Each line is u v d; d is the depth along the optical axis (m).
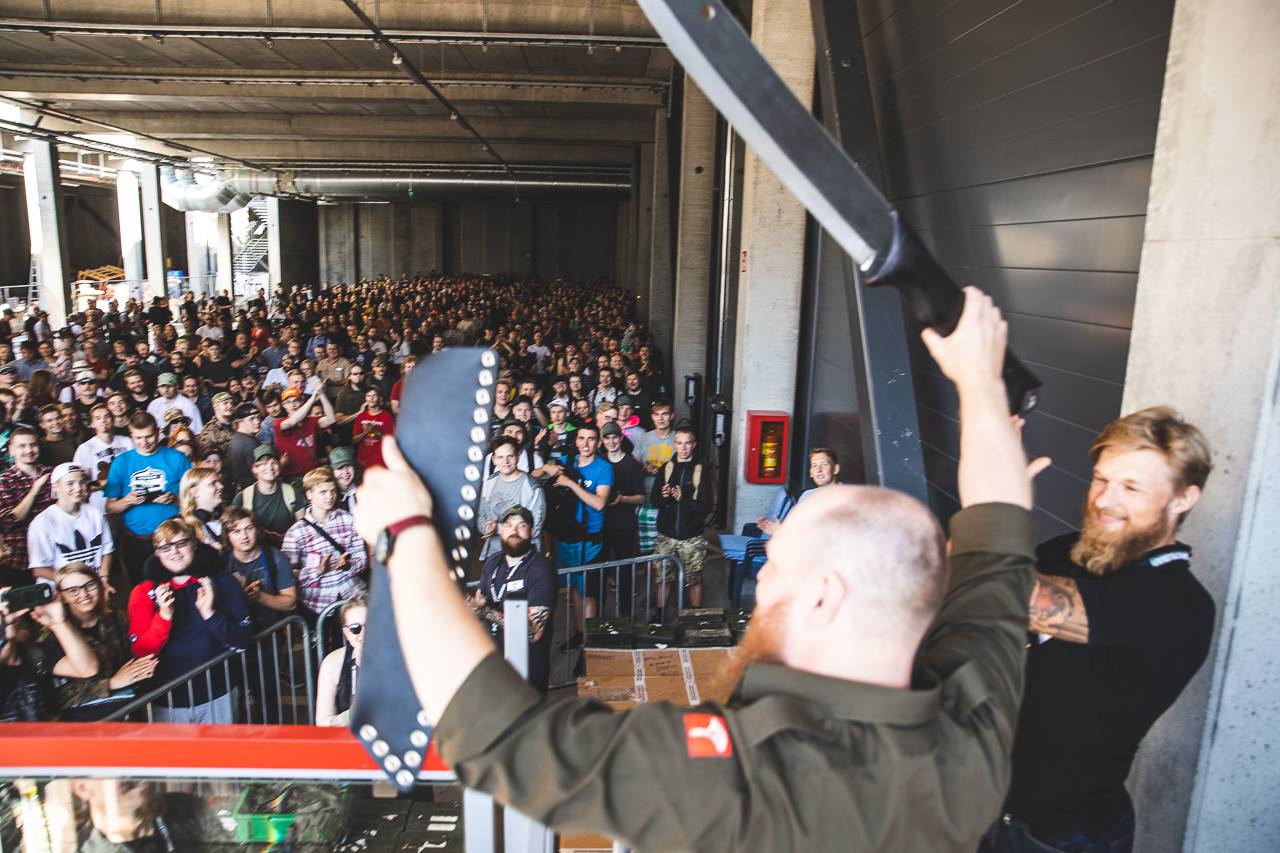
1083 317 2.89
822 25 4.71
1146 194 2.54
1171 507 1.61
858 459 5.86
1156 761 2.28
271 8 12.01
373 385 9.84
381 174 34.62
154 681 4.14
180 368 12.09
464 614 0.73
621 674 3.85
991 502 0.91
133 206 35.72
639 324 25.64
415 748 0.76
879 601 0.78
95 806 1.42
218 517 5.61
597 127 23.86
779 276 7.39
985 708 0.81
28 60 16.19
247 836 1.45
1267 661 2.05
